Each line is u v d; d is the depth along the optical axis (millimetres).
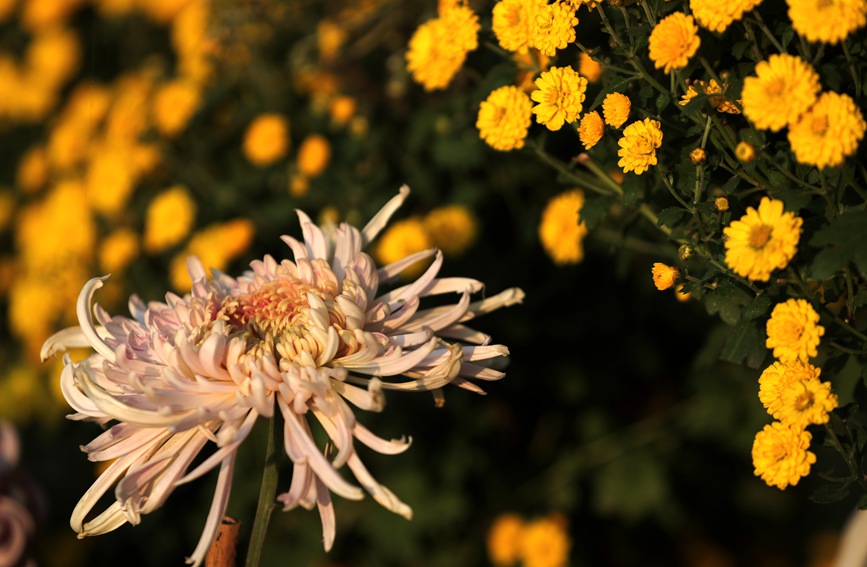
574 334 1640
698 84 829
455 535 1731
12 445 1146
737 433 1644
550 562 1602
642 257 1554
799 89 740
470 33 988
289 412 777
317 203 1534
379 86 1526
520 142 937
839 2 737
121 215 1705
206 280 852
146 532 1729
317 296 801
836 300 834
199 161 1692
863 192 782
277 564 1633
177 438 792
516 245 1559
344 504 1669
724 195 839
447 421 1671
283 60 1775
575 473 1721
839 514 2125
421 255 887
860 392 922
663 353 1726
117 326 835
